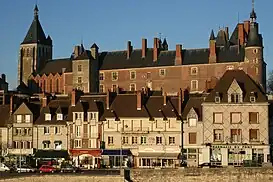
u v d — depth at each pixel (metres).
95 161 115.69
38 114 123.81
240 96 107.50
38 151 119.38
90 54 188.12
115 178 81.88
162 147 112.00
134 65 182.62
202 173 82.75
